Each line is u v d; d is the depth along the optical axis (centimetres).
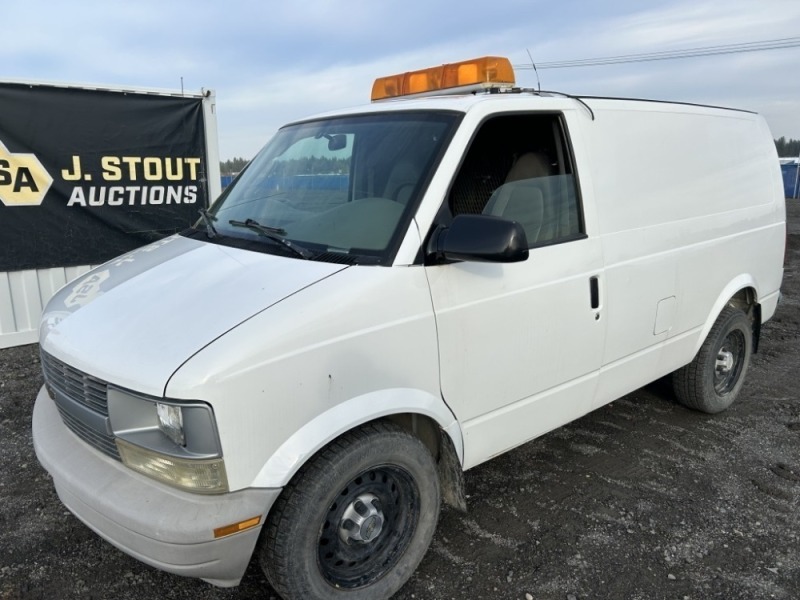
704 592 278
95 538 313
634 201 350
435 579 285
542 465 390
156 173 722
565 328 310
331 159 309
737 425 454
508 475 377
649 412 474
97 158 678
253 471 212
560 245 307
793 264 1170
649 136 366
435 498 272
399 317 244
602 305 328
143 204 720
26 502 344
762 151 480
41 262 660
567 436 432
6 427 439
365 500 250
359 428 243
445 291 259
